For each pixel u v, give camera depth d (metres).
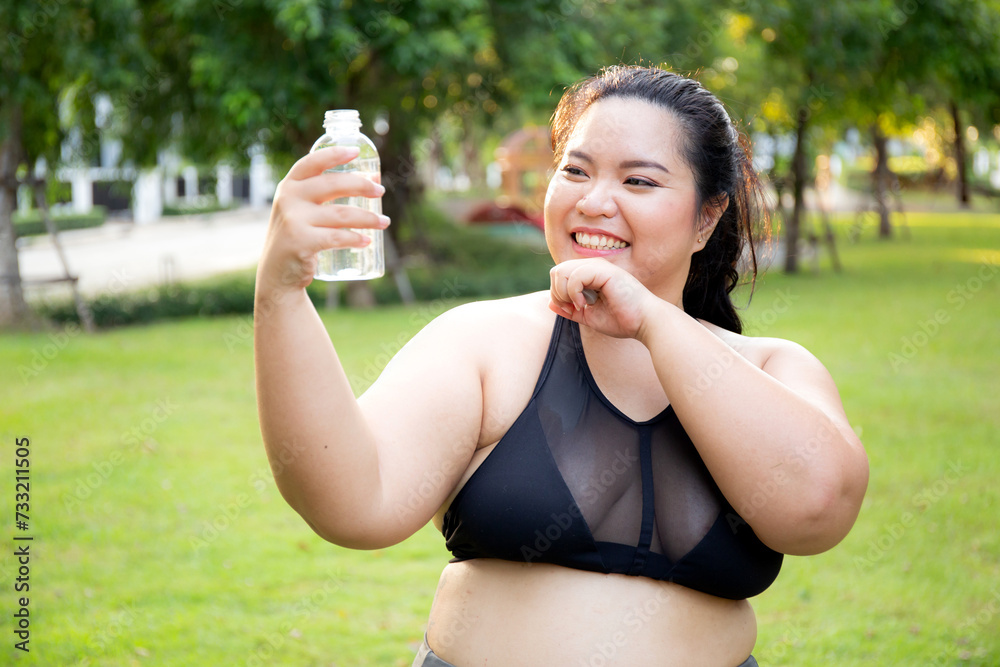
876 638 3.85
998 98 17.92
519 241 20.30
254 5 11.37
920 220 30.38
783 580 4.46
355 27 11.92
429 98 15.01
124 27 11.00
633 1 14.20
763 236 1.73
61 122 13.34
